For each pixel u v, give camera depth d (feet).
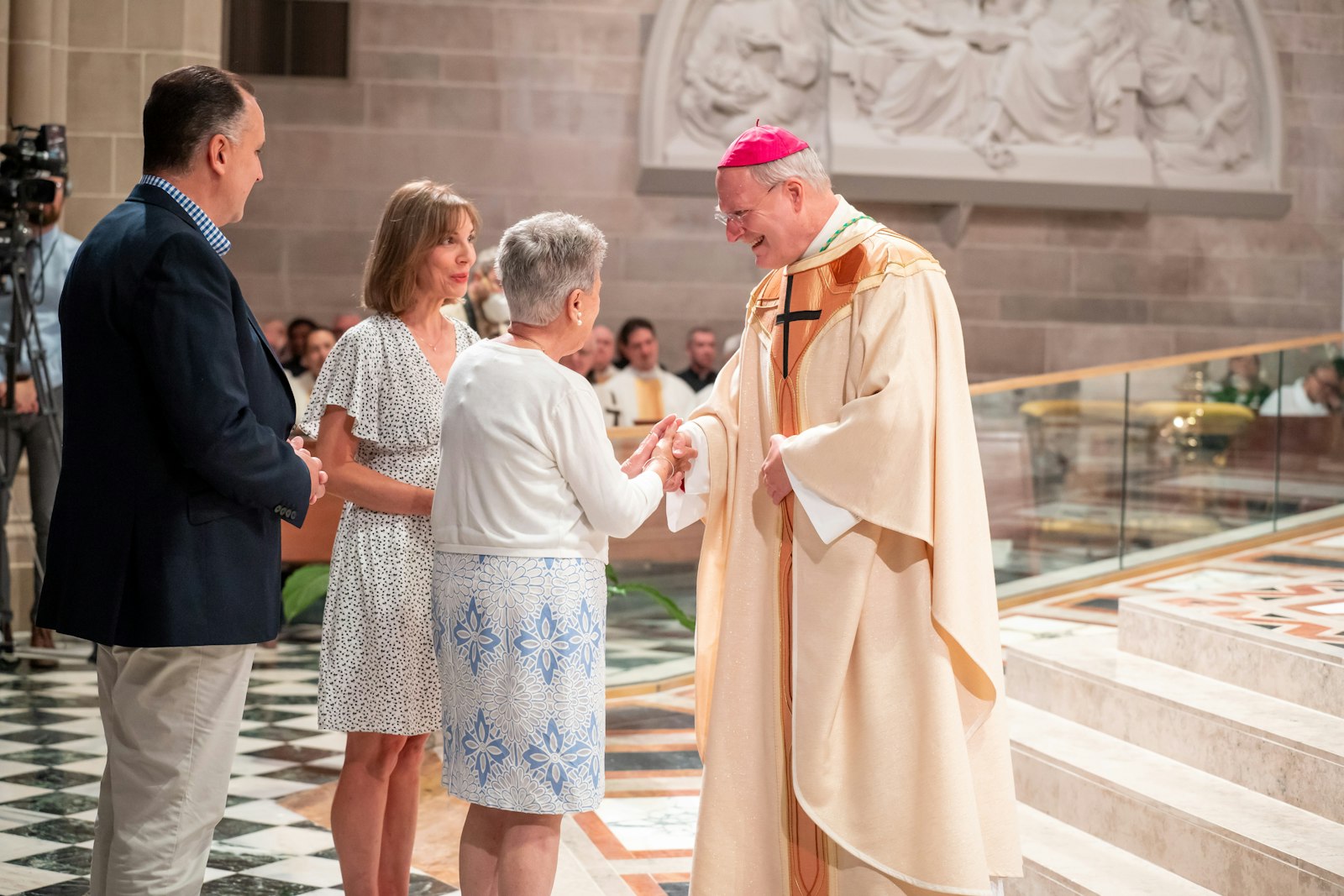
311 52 32.71
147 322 7.56
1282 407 23.00
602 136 33.71
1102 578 21.53
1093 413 21.67
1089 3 34.27
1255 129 35.40
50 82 22.76
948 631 8.40
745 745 9.12
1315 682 11.09
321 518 20.12
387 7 32.83
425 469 9.59
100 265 7.77
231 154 8.09
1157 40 34.86
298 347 29.22
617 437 19.12
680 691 18.52
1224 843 9.50
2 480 19.99
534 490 8.24
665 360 34.22
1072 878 9.89
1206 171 35.06
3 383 20.17
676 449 9.24
